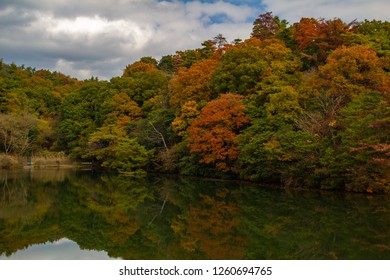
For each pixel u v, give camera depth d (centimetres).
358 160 2469
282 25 6366
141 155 4753
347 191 2772
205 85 4409
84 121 6475
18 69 10012
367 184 2583
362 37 4000
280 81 3581
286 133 2903
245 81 3925
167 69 8444
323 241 1537
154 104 5388
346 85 3031
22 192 3141
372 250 1391
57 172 5050
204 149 3622
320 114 2994
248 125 3638
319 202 2386
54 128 6869
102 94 6341
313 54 4394
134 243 1628
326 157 2603
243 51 4128
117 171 5284
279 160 2964
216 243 1567
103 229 1897
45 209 2430
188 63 6881
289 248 1463
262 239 1608
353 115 2575
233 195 2830
